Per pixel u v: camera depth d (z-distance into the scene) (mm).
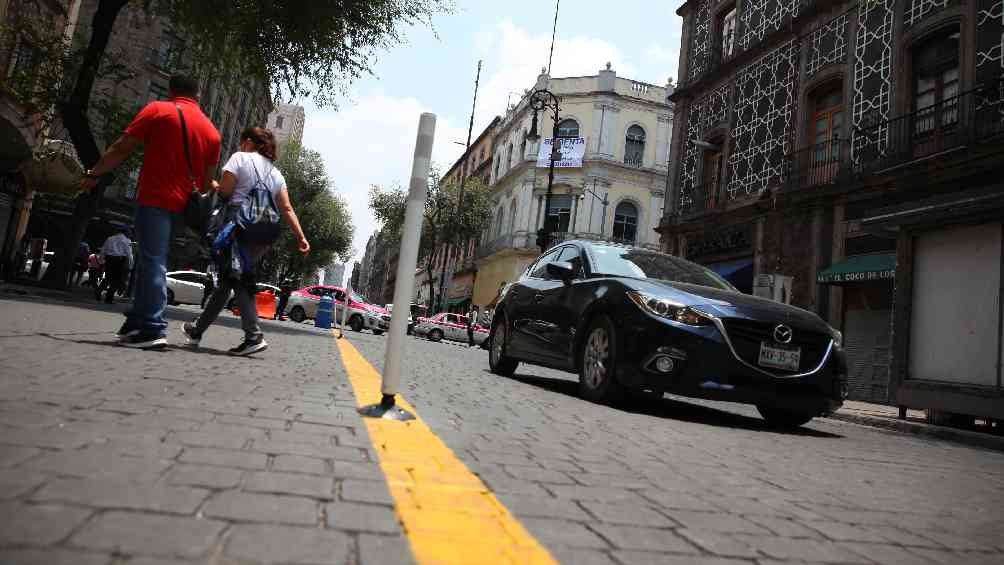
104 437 1853
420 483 1818
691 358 4418
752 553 1608
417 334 28453
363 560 1206
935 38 12000
